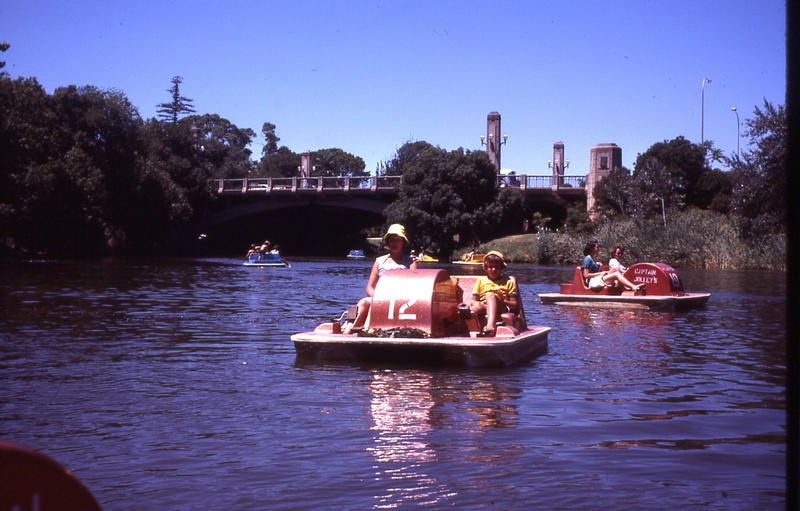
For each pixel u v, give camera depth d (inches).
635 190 2080.5
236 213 3216.0
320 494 138.2
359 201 2957.7
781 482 146.5
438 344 301.3
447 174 2687.0
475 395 240.4
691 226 1632.6
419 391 247.0
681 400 233.3
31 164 2165.4
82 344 359.9
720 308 611.8
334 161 6112.2
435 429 191.8
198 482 145.8
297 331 430.9
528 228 2807.6
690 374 284.7
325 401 229.3
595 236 1891.0
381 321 324.8
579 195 2679.6
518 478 148.5
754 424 199.6
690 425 197.9
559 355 339.3
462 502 133.6
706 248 1531.7
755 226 1460.4
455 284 349.4
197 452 168.4
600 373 287.4
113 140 2672.2
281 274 1309.1
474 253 2241.6
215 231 3575.3
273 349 351.9
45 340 372.5
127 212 2684.5
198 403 224.7
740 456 166.6
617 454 167.5
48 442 177.0
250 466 156.9
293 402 227.3
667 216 1996.8
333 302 666.8
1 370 280.5
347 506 131.5
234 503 133.1
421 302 322.0
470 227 2662.4
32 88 2347.4
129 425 195.2
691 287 888.9
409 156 5137.8
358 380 268.5
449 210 2672.2
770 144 1407.5
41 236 2210.9
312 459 162.6
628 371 293.0
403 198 2760.8
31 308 559.8
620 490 140.9
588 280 643.5
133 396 234.8
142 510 129.3
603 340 397.1
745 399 235.1
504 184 2792.8
